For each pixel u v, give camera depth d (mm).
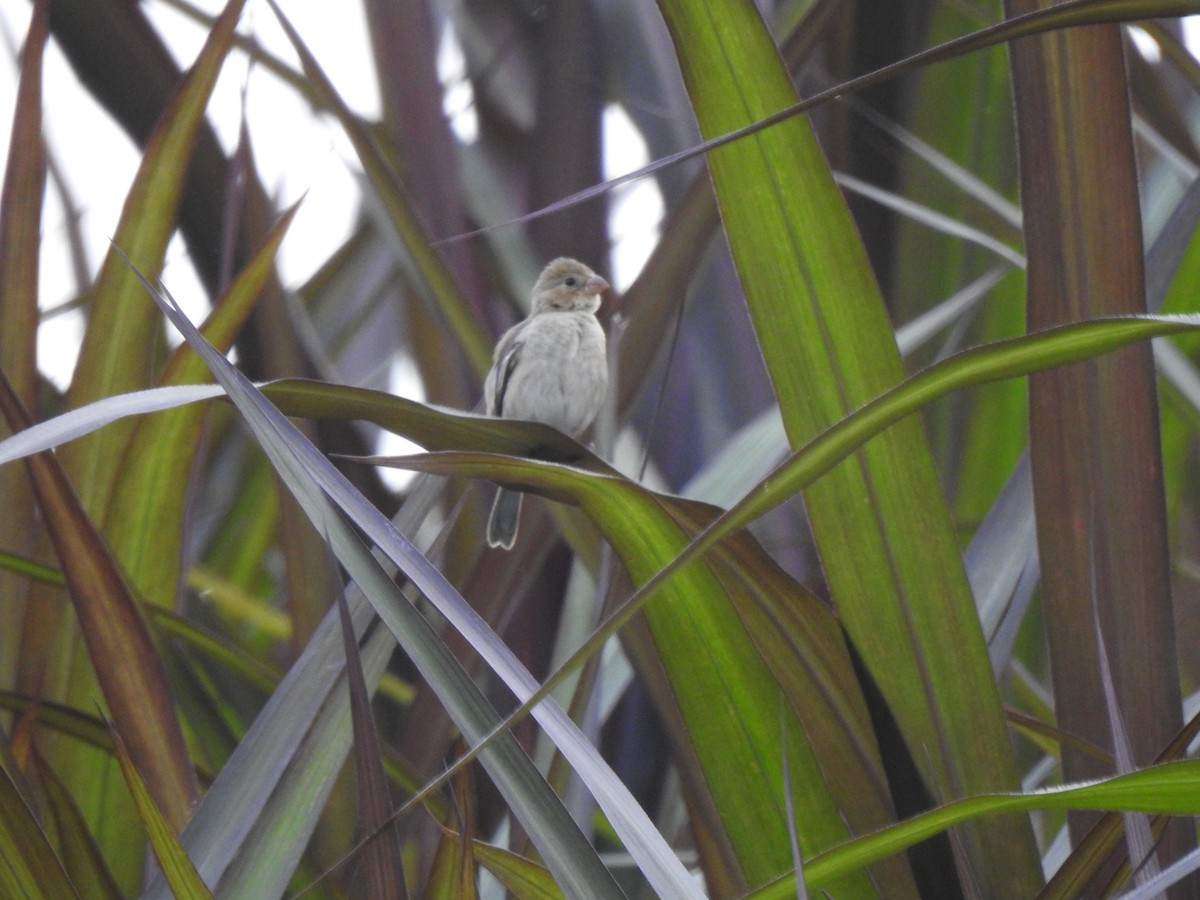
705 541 3139
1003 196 9805
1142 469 4680
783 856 4492
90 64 7957
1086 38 4656
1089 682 4695
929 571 4457
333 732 4539
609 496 4215
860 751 4480
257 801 4367
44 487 4730
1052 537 4734
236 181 6363
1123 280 4625
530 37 10938
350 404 4301
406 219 7168
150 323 6164
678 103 10562
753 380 10031
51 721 5156
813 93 9578
